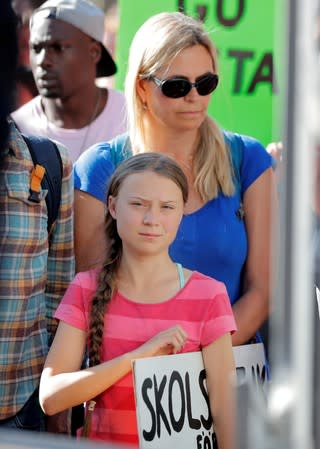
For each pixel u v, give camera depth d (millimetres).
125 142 9844
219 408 8133
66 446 4629
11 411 8789
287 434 3963
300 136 3828
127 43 13117
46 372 8359
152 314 8328
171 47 9320
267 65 12547
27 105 14117
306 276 3865
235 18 12562
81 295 8562
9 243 8625
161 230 8359
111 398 8188
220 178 9469
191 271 8586
